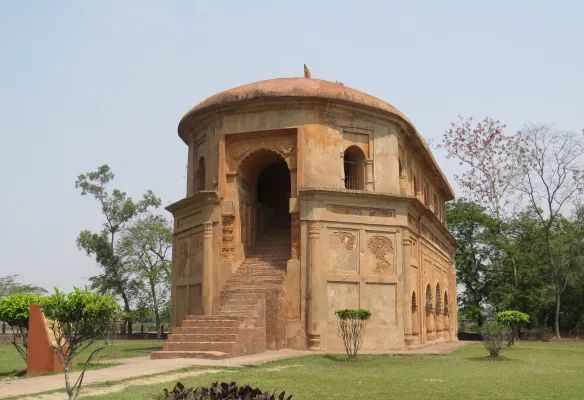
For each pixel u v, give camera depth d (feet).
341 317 51.03
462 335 125.80
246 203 65.62
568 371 45.29
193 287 65.10
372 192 61.82
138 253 131.85
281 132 62.28
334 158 62.08
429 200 93.86
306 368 44.06
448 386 35.06
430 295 83.05
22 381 35.96
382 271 62.28
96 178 135.44
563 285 123.75
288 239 66.95
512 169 126.11
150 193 137.08
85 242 132.87
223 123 63.77
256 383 34.68
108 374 38.34
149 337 125.90
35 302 43.42
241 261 63.16
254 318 54.49
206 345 50.57
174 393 20.25
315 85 62.85
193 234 66.28
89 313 26.89
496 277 129.29
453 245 110.42
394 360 51.47
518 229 130.82
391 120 66.28
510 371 44.60
